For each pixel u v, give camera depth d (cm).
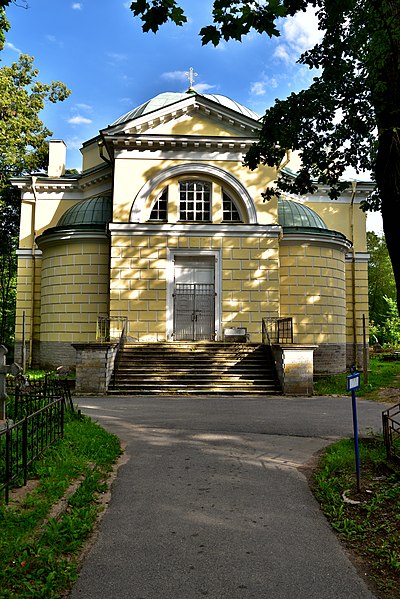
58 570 430
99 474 725
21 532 479
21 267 2720
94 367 1677
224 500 632
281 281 2322
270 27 559
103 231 2327
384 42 777
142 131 2216
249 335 2141
